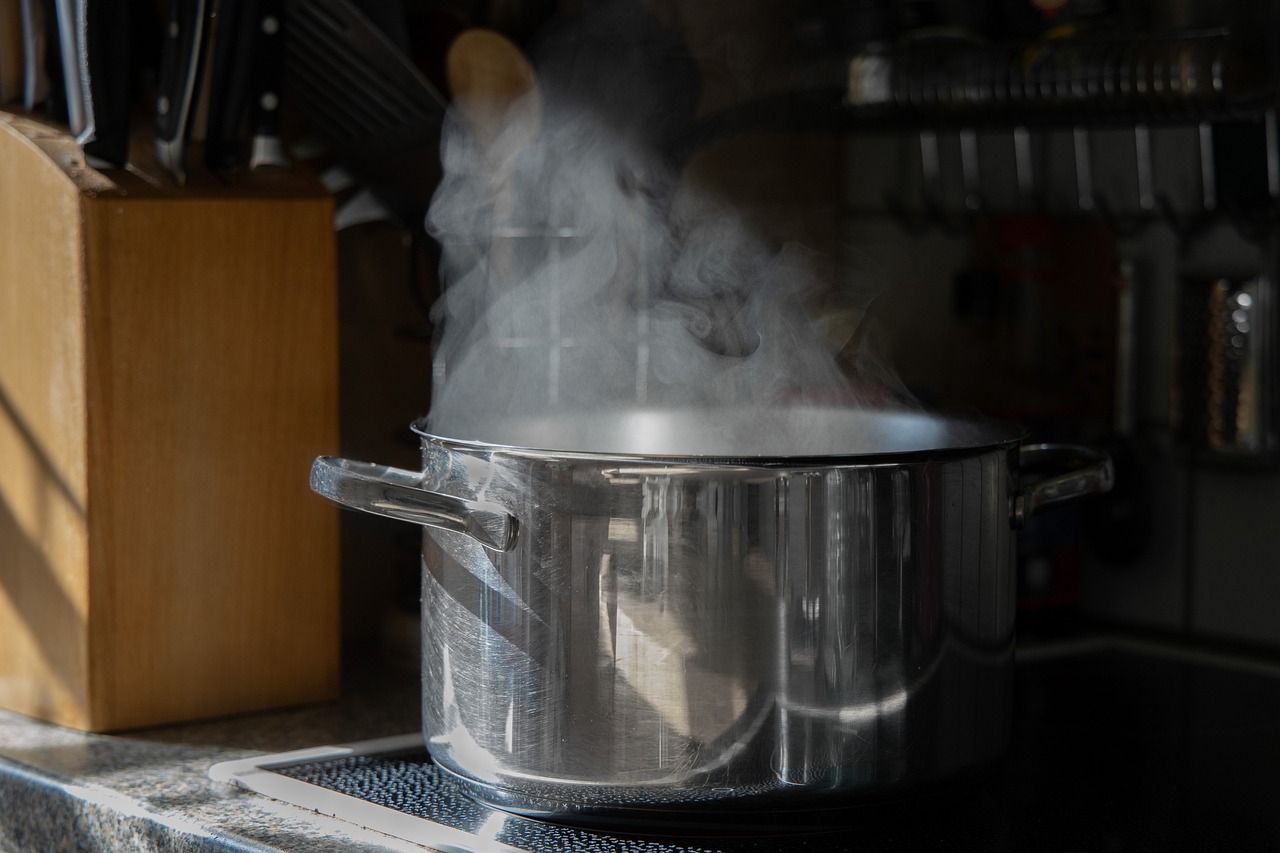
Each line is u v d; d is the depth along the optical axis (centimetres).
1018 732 89
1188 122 103
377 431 110
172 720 88
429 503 66
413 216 104
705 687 63
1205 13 97
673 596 63
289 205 90
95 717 85
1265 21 95
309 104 99
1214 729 90
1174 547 114
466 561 68
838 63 112
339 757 81
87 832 75
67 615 86
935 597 66
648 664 63
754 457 62
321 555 93
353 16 93
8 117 89
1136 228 114
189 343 87
